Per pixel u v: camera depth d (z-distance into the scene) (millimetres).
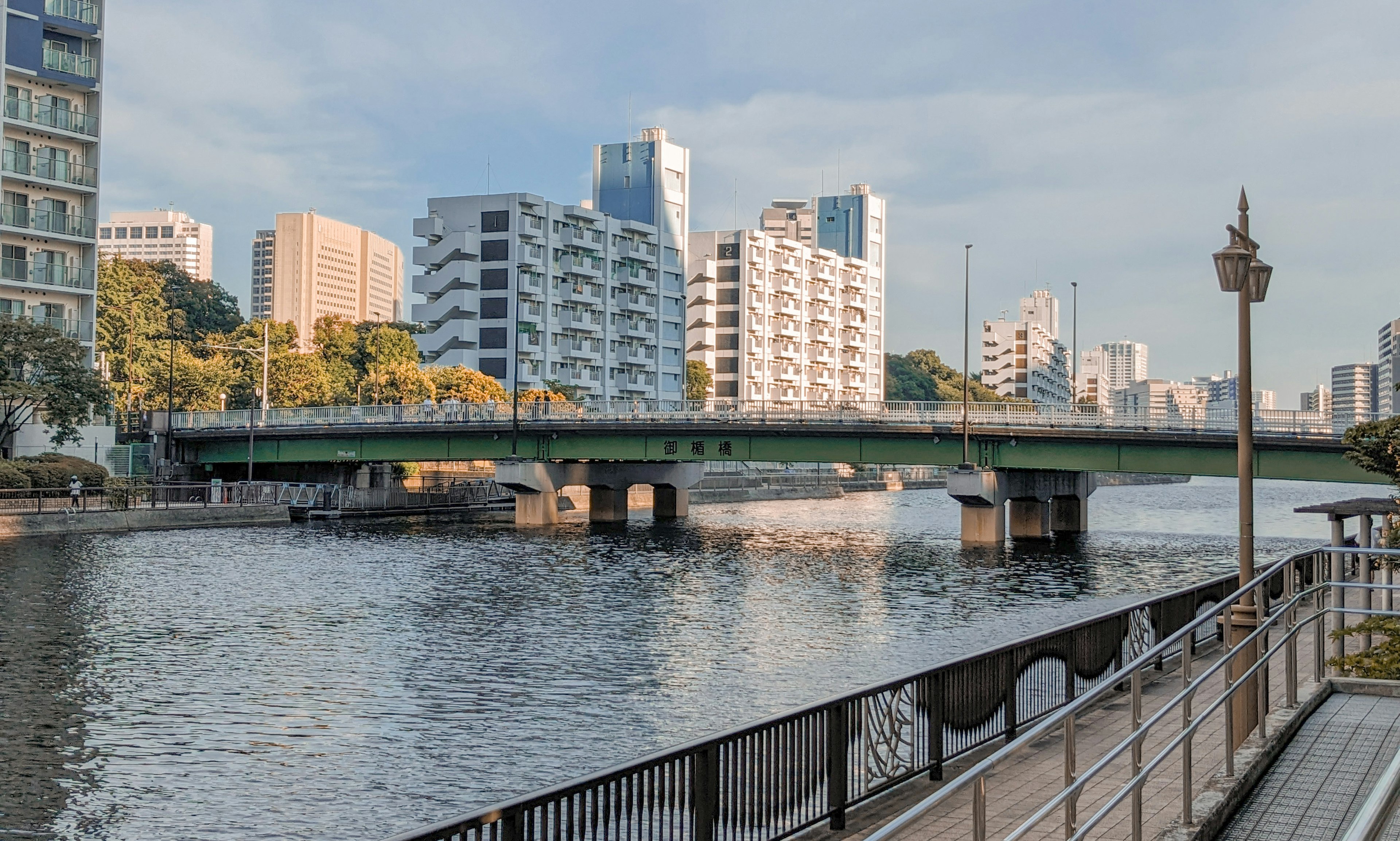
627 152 168250
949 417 74688
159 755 23891
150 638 37312
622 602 47594
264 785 21922
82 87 88562
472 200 144250
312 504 90000
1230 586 28484
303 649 36000
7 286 84812
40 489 70562
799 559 67125
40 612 41656
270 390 129125
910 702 14664
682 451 82562
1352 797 11852
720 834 11336
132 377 127312
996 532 76250
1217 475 67062
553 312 147250
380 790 21656
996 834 11703
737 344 178875
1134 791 10195
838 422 76562
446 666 33594
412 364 133750
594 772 9727
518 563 62406
